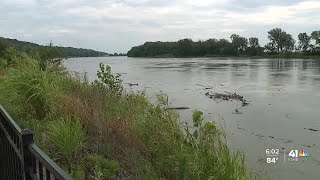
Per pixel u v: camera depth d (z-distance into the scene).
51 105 7.14
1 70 18.14
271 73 48.12
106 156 5.82
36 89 7.48
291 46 144.50
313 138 11.28
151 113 7.01
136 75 44.22
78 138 5.45
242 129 12.52
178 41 171.25
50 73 9.26
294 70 55.97
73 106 7.14
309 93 24.30
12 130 3.20
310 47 137.25
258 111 16.55
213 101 19.92
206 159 5.18
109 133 6.45
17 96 7.62
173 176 5.49
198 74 46.34
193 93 24.06
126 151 5.97
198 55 166.62
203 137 5.57
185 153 5.30
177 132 6.09
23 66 8.64
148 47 188.88
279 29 146.88
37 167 2.75
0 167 4.08
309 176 7.97
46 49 16.36
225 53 161.38
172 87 28.28
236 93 24.19
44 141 5.72
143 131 6.55
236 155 5.86
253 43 158.38
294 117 15.07
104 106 8.45
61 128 5.48
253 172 7.79
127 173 5.40
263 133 11.89
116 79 11.84
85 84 10.09
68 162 5.16
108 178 5.07
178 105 18.06
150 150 6.03
